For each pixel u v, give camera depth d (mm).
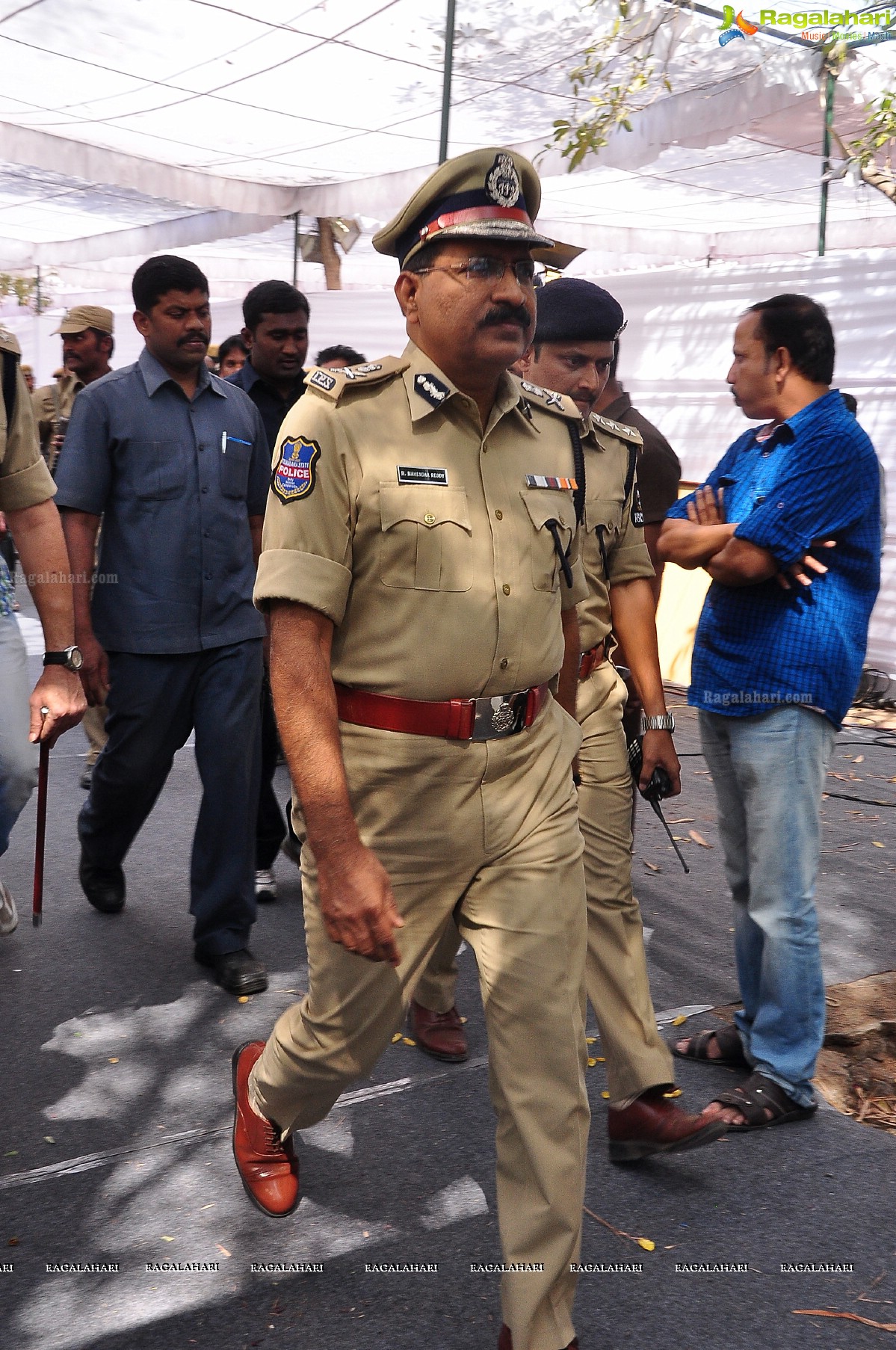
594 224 12664
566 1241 2047
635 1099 2775
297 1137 2920
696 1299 2383
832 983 3891
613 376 3473
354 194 9891
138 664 3752
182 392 3805
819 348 3055
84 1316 2287
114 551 3777
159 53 6957
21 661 3139
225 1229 2557
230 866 3727
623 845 2836
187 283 3697
